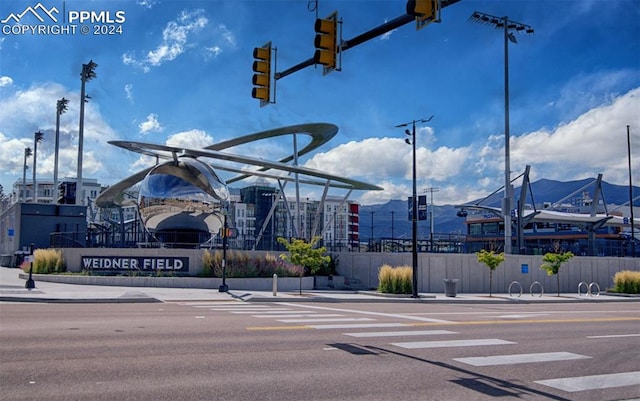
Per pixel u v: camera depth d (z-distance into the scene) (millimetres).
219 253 33938
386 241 44812
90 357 9766
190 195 36250
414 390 8062
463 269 37562
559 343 13023
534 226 99250
